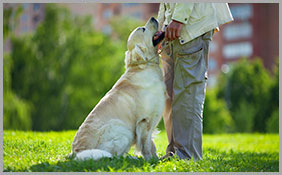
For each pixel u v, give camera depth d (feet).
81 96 77.20
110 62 82.07
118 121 13.96
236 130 70.64
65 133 25.09
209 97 67.77
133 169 12.36
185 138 14.97
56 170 12.27
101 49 82.69
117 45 87.76
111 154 13.69
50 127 75.41
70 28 81.97
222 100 78.74
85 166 12.35
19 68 73.72
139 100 14.23
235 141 31.30
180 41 14.82
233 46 157.07
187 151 14.94
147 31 14.85
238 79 77.30
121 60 82.64
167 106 15.99
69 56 79.41
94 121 13.99
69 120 75.97
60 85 77.00
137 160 13.64
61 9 81.25
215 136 37.06
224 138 34.32
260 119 71.67
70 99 77.15
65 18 81.66
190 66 14.83
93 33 85.05
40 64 75.61
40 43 77.66
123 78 14.79
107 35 90.33
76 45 80.23
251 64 79.51
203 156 16.89
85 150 13.33
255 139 32.96
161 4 16.81
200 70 14.93
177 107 15.07
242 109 72.08
